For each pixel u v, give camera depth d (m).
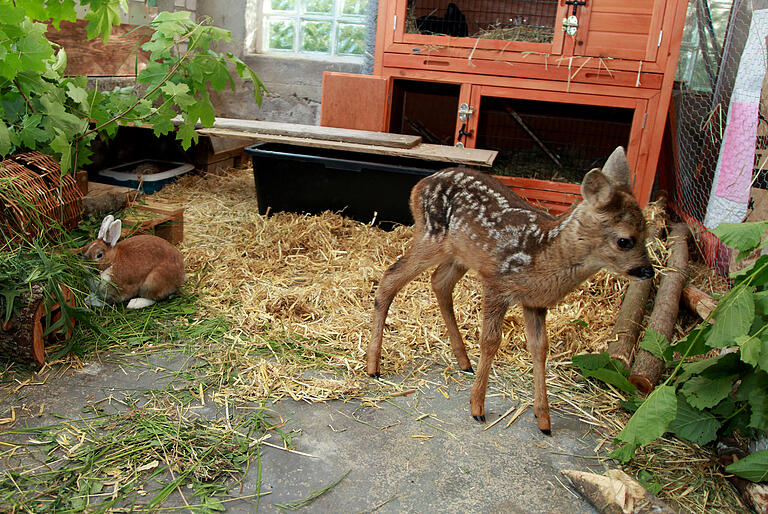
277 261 2.20
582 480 1.29
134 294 1.85
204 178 3.04
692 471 1.39
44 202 1.75
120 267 1.78
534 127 2.83
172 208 2.25
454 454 1.40
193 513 1.19
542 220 1.43
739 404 1.45
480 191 1.52
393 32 2.67
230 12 3.34
